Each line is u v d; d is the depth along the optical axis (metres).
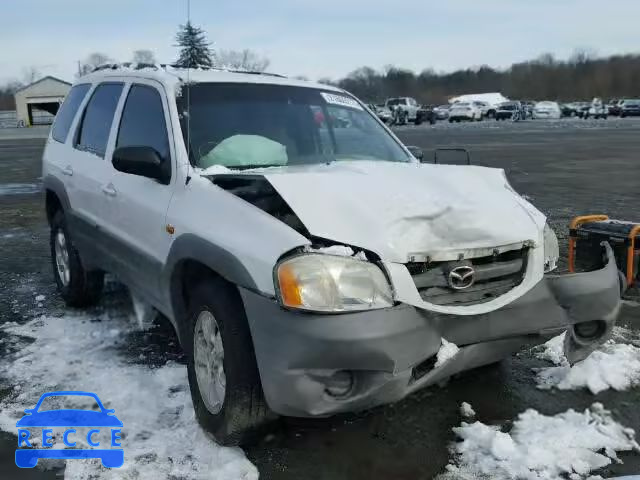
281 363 2.62
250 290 2.74
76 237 4.83
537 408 3.46
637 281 4.82
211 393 3.13
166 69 4.34
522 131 35.28
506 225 3.04
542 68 106.50
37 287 5.96
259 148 3.76
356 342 2.54
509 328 2.95
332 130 4.25
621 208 9.84
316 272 2.59
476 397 3.59
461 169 3.58
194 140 3.70
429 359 2.81
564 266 5.98
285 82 4.37
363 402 2.70
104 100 4.81
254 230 2.87
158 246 3.54
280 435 3.17
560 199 10.86
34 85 59.66
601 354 3.98
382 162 3.96
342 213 2.85
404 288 2.68
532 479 2.81
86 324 4.86
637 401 3.53
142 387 3.70
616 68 103.19
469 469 2.90
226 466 2.89
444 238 2.86
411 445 3.10
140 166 3.55
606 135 30.48
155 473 2.86
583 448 3.04
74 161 4.90
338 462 2.96
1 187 13.80
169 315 3.60
